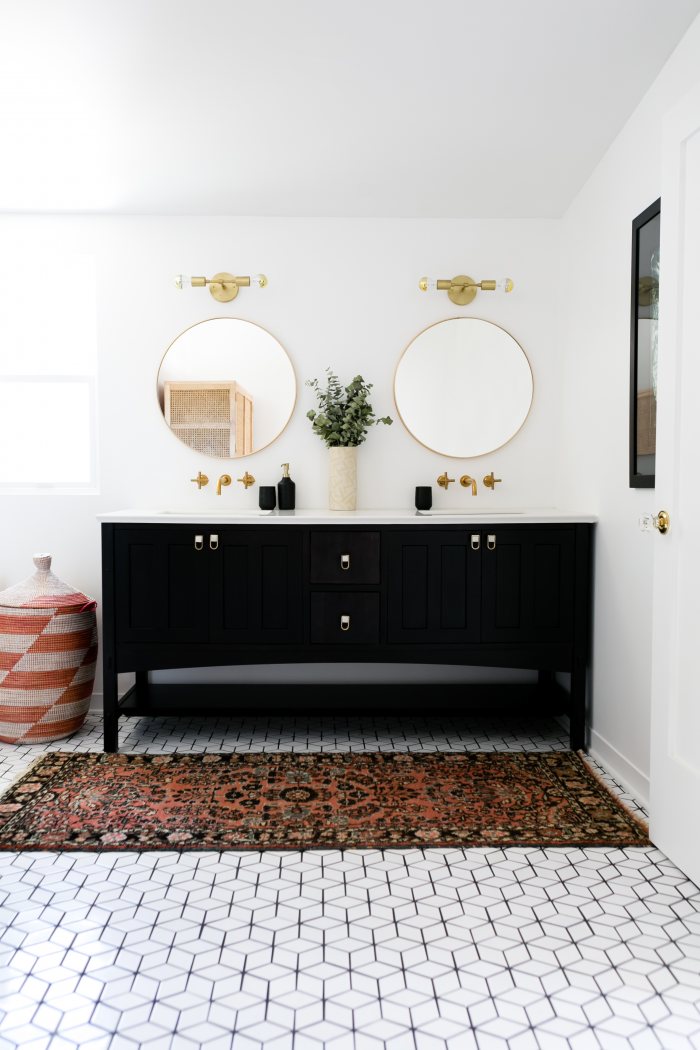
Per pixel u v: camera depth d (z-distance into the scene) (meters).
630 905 1.98
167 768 2.91
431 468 3.69
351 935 1.84
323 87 2.62
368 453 3.67
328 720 3.63
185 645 3.14
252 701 3.28
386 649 3.16
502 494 3.69
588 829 2.41
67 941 1.81
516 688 3.54
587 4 2.21
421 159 3.11
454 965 1.73
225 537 3.12
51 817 2.47
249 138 2.95
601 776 2.90
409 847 2.30
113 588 3.12
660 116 2.52
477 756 3.07
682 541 2.17
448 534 3.13
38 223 3.59
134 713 3.16
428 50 2.42
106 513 3.37
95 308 3.69
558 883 2.10
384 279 3.64
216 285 3.59
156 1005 1.58
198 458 3.66
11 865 2.18
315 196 3.42
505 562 3.14
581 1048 1.47
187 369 3.63
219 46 2.39
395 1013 1.56
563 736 3.39
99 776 2.82
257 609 3.14
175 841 2.31
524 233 3.64
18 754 3.11
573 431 3.45
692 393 2.11
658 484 2.27
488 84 2.60
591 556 3.20
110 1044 1.47
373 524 3.12
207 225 3.61
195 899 2.00
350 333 3.65
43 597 3.27
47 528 3.65
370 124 2.85
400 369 3.65
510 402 3.67
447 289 3.60
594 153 3.04
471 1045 1.47
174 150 3.03
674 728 2.21
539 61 2.48
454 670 3.72
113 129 2.87
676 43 2.38
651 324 2.56
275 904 1.98
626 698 2.82
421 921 1.90
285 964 1.73
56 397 3.75
